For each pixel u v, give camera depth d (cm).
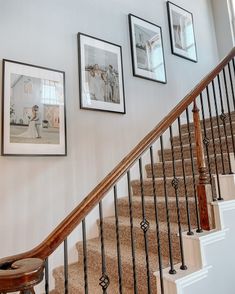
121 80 315
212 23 474
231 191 195
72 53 280
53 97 257
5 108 228
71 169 260
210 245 168
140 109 331
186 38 414
